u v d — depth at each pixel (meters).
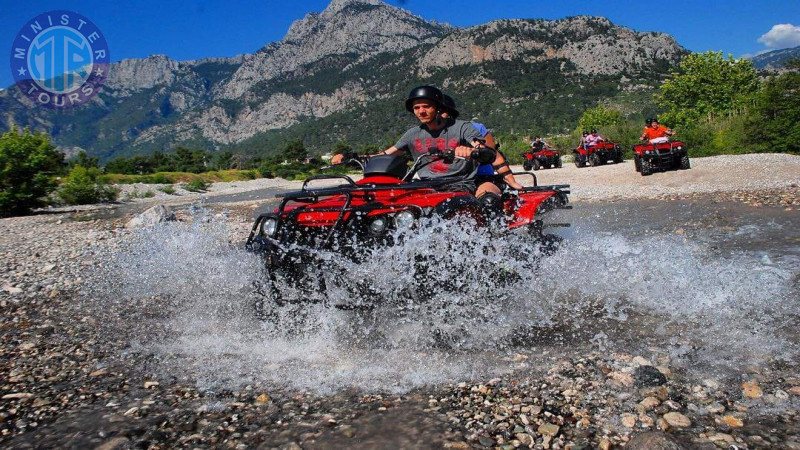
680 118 47.06
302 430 2.89
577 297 5.21
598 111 63.78
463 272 4.56
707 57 47.22
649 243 7.75
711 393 3.12
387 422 2.94
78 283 7.11
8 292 6.63
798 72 25.34
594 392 3.21
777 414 2.85
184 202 26.72
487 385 3.37
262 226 4.88
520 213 5.41
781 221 8.89
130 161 68.38
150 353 4.30
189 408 3.23
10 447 2.80
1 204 20.58
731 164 20.19
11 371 3.95
